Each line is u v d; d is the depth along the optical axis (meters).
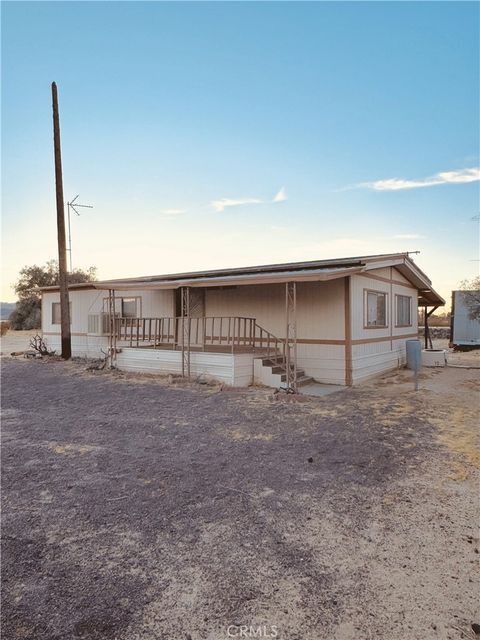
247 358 10.67
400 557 3.00
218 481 4.57
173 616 2.40
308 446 5.74
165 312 14.42
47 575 2.85
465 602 2.50
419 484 4.36
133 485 4.50
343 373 10.58
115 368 12.93
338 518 3.64
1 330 31.17
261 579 2.76
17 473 4.91
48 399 9.47
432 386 9.98
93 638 2.23
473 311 16.80
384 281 12.87
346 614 2.40
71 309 16.94
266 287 12.05
